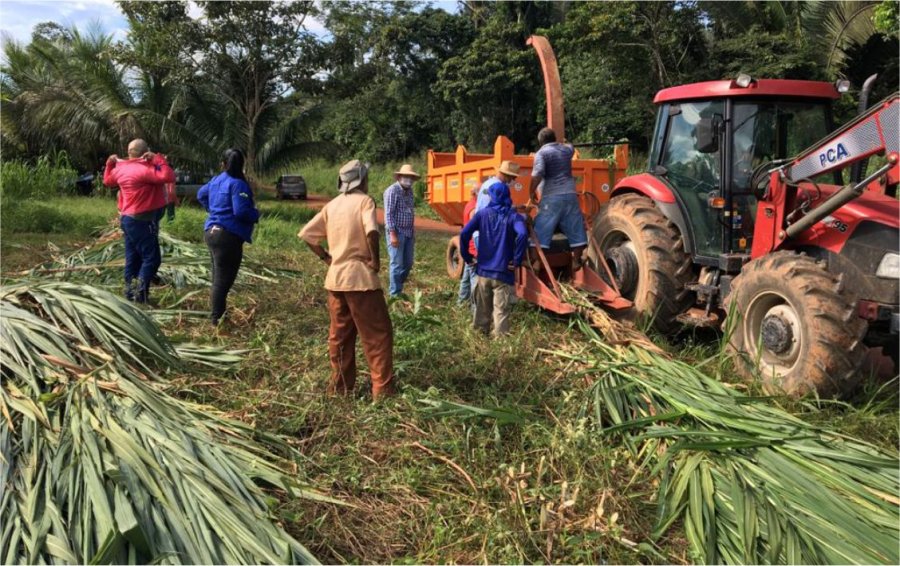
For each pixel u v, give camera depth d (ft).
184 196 70.54
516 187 26.32
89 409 11.78
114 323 15.87
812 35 58.95
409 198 24.82
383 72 104.78
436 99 105.19
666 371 15.31
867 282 15.24
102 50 67.87
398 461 12.41
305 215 62.85
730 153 18.16
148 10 67.15
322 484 11.57
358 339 18.79
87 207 51.62
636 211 20.59
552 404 14.79
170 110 70.49
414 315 20.01
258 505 10.33
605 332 18.33
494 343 17.71
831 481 11.12
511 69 86.02
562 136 25.09
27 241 35.60
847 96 52.65
